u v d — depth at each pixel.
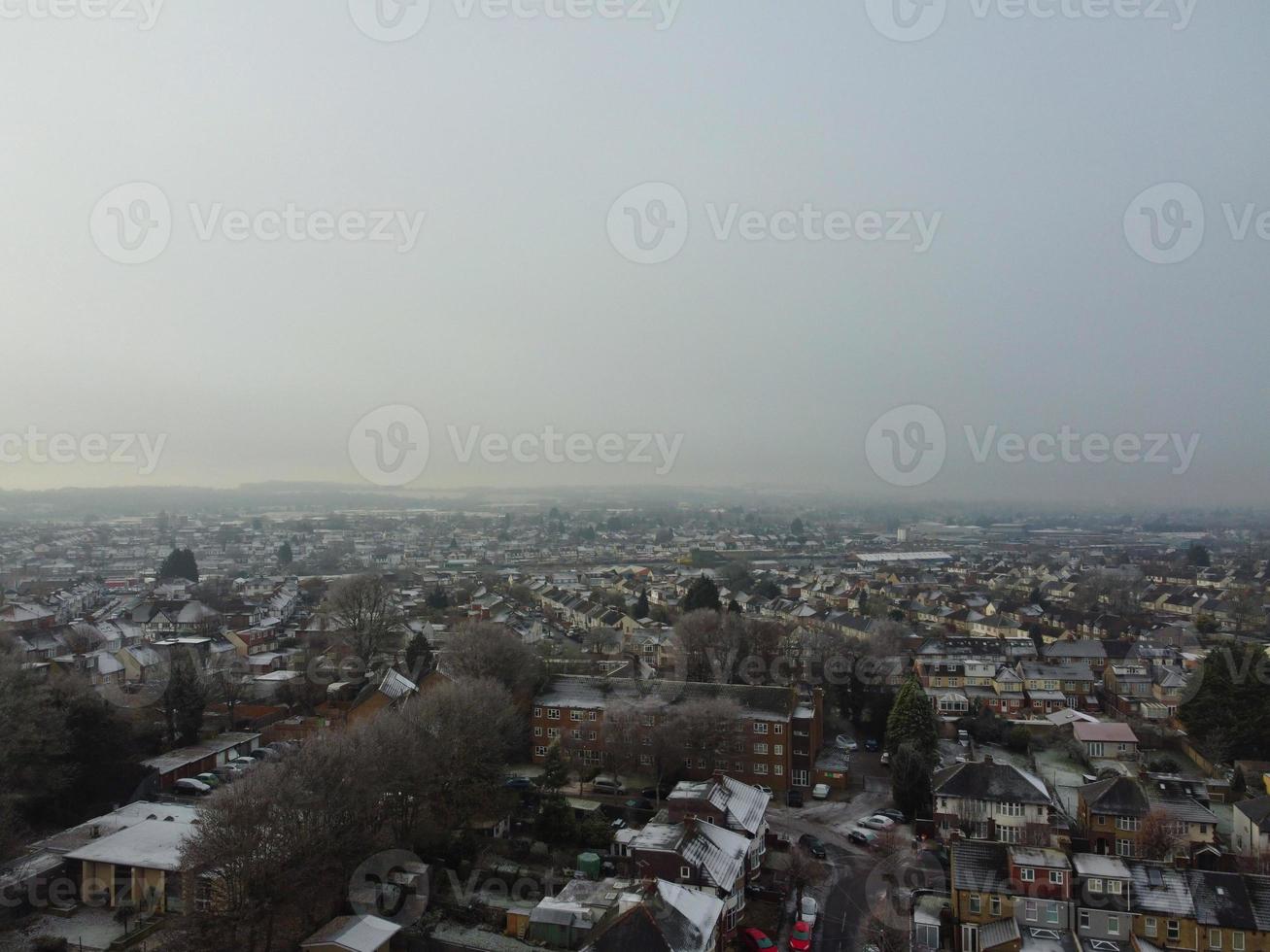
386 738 75.00
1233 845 81.75
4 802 69.31
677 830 69.25
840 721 126.19
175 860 65.62
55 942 58.81
